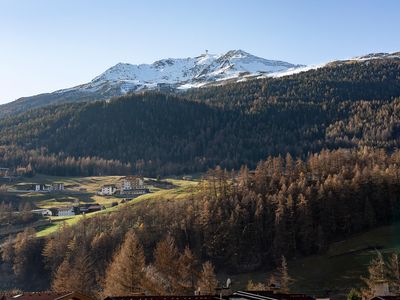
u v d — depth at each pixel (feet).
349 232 595.06
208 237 593.01
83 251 522.06
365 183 620.49
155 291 349.20
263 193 652.89
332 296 451.12
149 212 648.79
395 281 392.06
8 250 615.16
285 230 575.38
